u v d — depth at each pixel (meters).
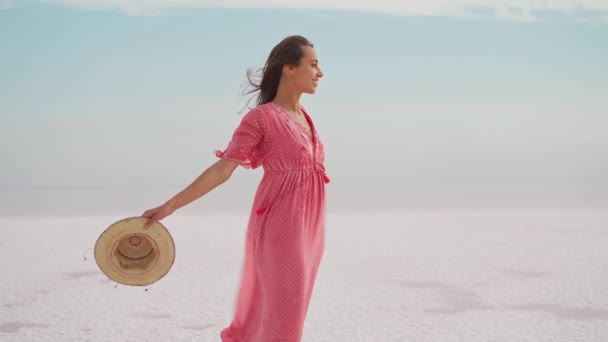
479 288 6.77
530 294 6.43
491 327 5.13
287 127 3.47
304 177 3.48
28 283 7.01
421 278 7.36
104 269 3.34
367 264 8.35
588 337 4.82
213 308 5.86
